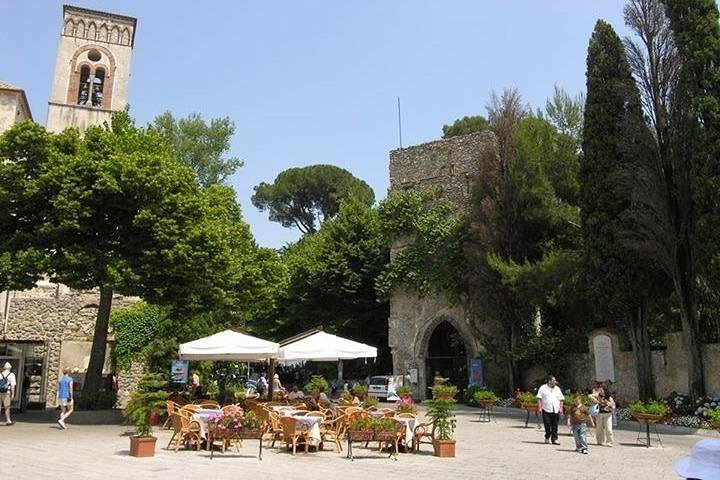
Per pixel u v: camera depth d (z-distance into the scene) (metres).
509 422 21.42
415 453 13.42
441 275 33.22
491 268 28.50
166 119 44.34
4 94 30.42
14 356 24.67
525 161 28.72
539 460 12.69
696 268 20.25
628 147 22.22
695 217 20.77
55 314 27.06
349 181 56.09
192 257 17.88
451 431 13.41
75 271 17.64
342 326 39.34
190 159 43.06
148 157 18.30
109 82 44.03
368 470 10.97
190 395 20.34
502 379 29.25
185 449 13.29
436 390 13.92
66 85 42.81
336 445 13.93
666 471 11.43
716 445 3.60
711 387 20.64
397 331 35.19
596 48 25.17
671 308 25.22
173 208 18.48
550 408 15.78
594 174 23.88
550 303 26.44
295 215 56.22
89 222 18.45
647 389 22.36
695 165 20.41
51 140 19.00
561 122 31.11
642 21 23.48
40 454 12.11
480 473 10.84
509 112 30.64
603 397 16.03
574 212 27.97
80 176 17.78
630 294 22.56
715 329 22.16
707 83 20.61
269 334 42.94
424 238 34.12
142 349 26.00
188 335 26.06
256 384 30.39
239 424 12.44
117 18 45.12
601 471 11.35
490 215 29.02
